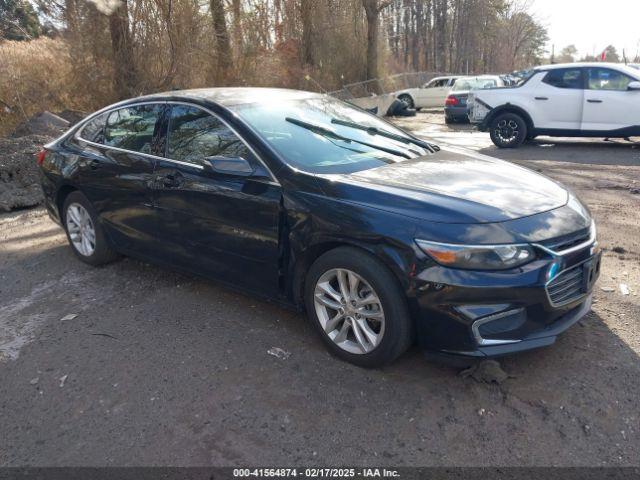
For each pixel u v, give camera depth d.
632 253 4.91
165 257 4.29
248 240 3.59
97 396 3.12
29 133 10.47
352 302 3.19
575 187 7.51
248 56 16.41
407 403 2.93
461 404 2.90
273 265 3.51
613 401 2.87
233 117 3.79
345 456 2.58
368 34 23.91
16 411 3.03
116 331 3.84
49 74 13.41
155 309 4.15
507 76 21.05
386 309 3.02
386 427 2.76
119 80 13.48
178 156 4.05
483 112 11.73
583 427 2.71
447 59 55.19
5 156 7.90
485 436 2.67
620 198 6.83
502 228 2.89
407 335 3.04
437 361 3.03
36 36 13.75
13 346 3.71
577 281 3.12
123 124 4.60
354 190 3.20
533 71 11.21
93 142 4.83
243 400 3.01
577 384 3.02
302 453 2.61
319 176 3.36
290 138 3.76
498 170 3.76
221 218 3.70
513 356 3.31
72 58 13.29
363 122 4.55
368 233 2.99
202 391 3.11
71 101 13.60
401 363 3.29
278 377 3.20
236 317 3.96
